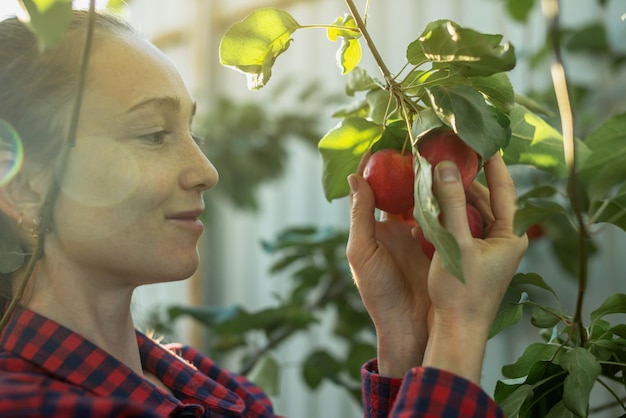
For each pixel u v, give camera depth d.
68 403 0.71
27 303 1.00
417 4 2.74
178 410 1.00
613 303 1.04
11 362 0.94
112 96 0.95
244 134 2.82
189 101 1.02
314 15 3.11
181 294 3.57
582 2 2.33
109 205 0.94
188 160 0.99
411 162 1.01
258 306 3.35
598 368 0.93
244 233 3.42
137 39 1.01
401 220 1.14
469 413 0.87
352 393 2.03
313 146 2.85
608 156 0.96
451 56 0.89
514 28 2.49
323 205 3.13
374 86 1.06
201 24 3.52
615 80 2.26
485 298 0.92
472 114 0.87
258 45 0.99
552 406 1.05
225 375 1.29
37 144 0.96
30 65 0.98
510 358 2.44
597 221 0.95
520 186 2.19
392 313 1.08
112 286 1.00
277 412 3.18
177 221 0.98
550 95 2.13
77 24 0.99
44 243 0.97
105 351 0.98
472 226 0.96
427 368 0.89
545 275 2.38
